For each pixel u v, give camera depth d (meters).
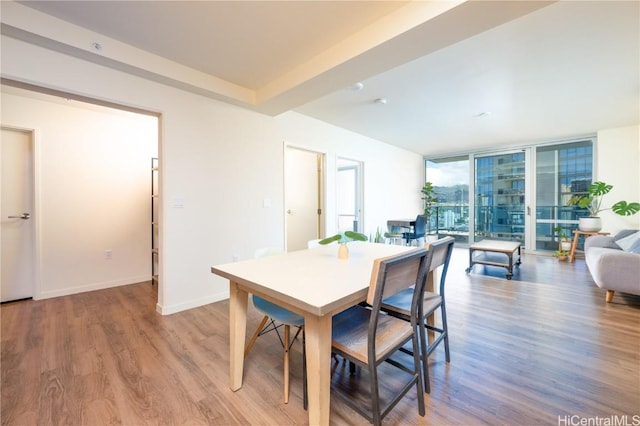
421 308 1.56
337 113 4.02
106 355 1.96
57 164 3.20
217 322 2.52
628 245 3.41
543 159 5.73
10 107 2.90
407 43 1.96
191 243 2.87
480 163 6.56
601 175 4.98
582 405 1.45
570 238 5.48
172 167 2.72
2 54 1.89
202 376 1.73
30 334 2.26
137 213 3.80
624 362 1.81
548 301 2.94
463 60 2.53
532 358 1.88
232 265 1.69
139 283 3.75
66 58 2.13
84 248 3.39
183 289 2.81
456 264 4.77
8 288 2.99
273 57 2.45
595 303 2.87
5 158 2.96
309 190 4.99
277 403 1.50
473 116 4.15
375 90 3.19
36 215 3.06
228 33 2.10
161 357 1.94
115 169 3.62
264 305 1.71
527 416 1.38
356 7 1.84
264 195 3.52
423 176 7.46
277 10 1.85
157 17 1.92
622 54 2.43
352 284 1.31
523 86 3.08
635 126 4.70
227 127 3.14
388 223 5.80
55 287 3.19
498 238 6.32
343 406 1.49
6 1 1.76
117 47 2.20
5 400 1.51
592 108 3.81
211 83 2.79
